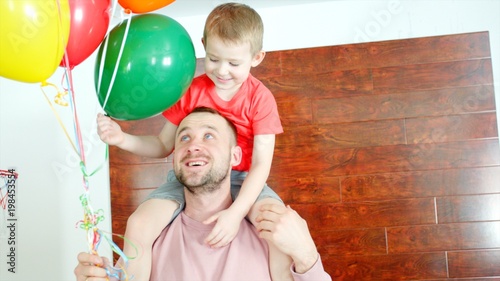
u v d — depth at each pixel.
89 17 1.32
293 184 3.50
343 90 3.53
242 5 1.61
